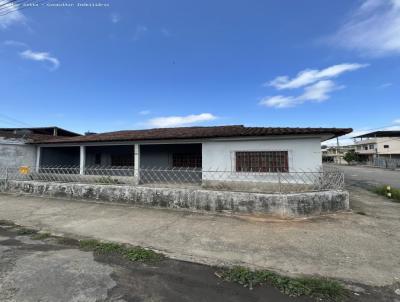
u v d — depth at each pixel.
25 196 8.91
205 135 8.78
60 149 14.01
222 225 5.45
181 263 3.63
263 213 6.12
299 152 8.02
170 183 10.66
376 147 45.12
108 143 10.49
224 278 3.18
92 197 8.00
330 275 3.28
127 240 4.56
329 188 7.04
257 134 8.12
